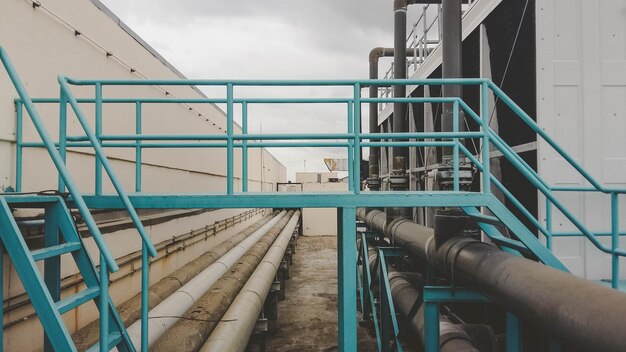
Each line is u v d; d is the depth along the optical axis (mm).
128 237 4605
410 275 5660
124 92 4863
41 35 3383
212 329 4102
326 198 2873
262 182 18719
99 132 2877
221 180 10188
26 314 2959
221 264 6074
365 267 6805
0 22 2939
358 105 2977
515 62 4598
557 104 3768
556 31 3791
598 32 3775
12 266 2812
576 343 1693
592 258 3656
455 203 2842
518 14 4332
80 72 3949
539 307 1954
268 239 9922
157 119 5820
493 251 2678
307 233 21859
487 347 3500
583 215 3697
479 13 4926
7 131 3010
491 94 4824
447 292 3219
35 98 3287
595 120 3758
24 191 3197
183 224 6762
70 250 2234
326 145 3029
